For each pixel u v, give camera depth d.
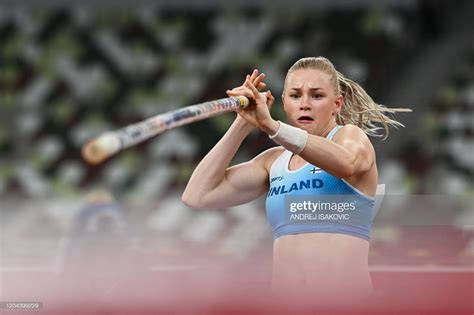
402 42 49.31
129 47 50.88
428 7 49.28
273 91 48.59
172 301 8.58
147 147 45.69
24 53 51.34
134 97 49.59
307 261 10.95
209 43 50.50
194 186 12.20
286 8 50.09
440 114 46.09
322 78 11.20
